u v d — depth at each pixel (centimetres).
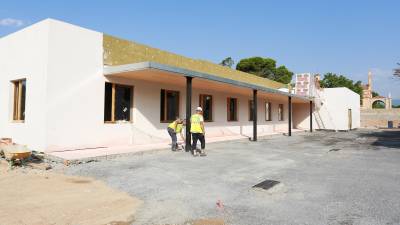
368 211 459
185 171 756
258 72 4766
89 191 565
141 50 1309
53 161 861
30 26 1038
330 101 2784
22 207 470
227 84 1452
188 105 1160
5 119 1159
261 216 440
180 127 1176
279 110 2652
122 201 506
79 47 1055
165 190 577
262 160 950
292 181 657
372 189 589
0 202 495
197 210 466
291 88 2870
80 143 1050
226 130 1889
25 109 1048
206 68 1759
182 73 1113
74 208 468
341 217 434
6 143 934
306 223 412
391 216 438
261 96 2156
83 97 1063
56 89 983
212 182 644
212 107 1766
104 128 1134
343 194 554
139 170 759
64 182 633
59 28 995
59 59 994
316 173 746
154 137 1351
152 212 455
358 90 5522
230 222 416
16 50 1106
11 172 729
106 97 1162
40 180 650
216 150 1204
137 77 1220
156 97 1366
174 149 1142
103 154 930
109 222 413
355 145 1455
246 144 1465
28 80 1041
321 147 1354
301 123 2930
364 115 3884
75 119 1036
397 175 724
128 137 1227
